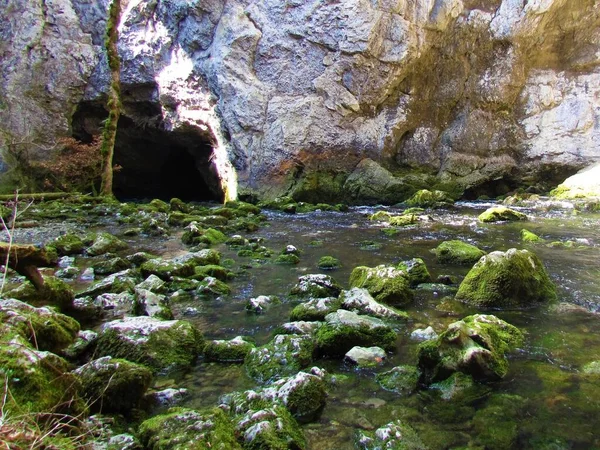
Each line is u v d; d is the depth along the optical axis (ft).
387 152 54.03
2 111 57.47
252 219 38.73
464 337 10.83
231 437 7.80
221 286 17.84
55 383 7.88
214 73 54.80
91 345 11.87
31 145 59.16
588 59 53.16
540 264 16.90
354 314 13.21
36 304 13.69
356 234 31.07
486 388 10.17
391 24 49.44
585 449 8.09
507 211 35.45
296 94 52.65
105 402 8.91
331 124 52.03
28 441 6.37
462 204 48.34
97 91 62.80
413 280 18.53
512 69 53.57
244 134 53.72
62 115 61.62
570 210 39.83
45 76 60.08
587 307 15.55
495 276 15.84
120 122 67.46
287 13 52.03
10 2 58.03
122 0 62.49
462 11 52.44
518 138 55.57
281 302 16.55
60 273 20.22
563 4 51.29
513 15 51.67
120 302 15.88
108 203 47.67
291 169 52.01
